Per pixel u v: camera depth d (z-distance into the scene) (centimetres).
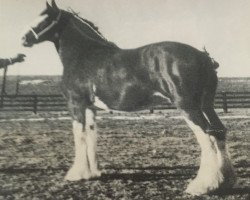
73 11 574
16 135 971
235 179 470
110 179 548
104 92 503
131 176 566
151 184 525
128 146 810
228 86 2402
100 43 534
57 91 2259
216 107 1570
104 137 922
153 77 472
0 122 1227
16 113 1530
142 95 484
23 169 627
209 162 459
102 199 468
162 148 788
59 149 801
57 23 556
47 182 546
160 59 468
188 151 757
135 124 1165
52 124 1193
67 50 544
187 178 554
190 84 457
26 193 498
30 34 567
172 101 470
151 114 1471
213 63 494
